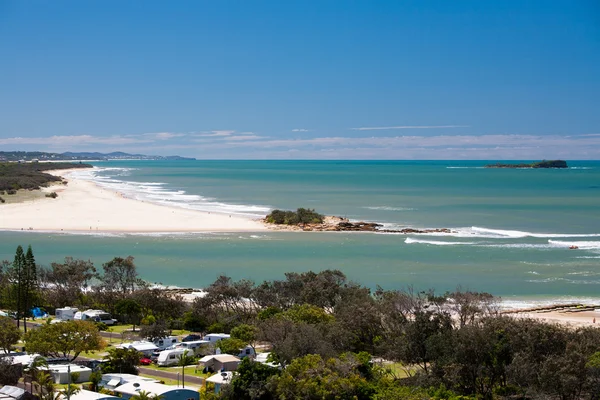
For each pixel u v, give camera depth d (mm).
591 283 110188
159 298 95812
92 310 94875
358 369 57000
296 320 75500
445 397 51375
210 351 72062
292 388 52375
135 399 52406
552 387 50375
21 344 75750
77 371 60875
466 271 119875
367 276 115688
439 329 62719
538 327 57125
